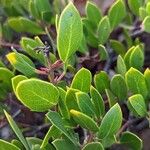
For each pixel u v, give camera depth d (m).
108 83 0.33
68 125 0.28
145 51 0.45
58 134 0.28
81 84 0.28
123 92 0.32
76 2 0.40
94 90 0.28
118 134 0.32
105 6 0.44
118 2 0.37
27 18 0.43
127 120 0.35
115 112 0.27
